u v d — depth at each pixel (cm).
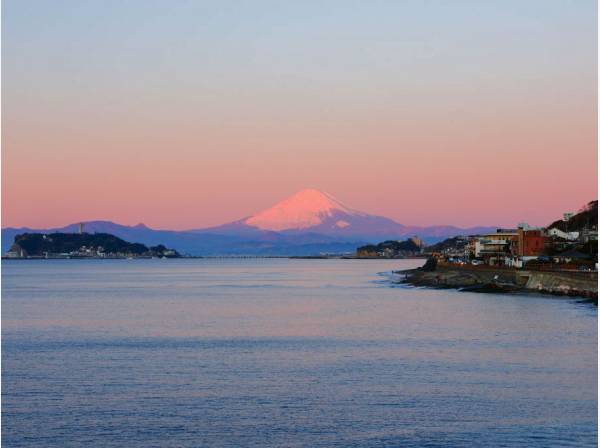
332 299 15725
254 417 5116
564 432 4741
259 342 8650
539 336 8744
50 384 6134
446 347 7981
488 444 4528
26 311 13038
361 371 6625
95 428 4881
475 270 19938
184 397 5666
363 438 4656
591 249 18988
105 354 7719
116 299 16250
